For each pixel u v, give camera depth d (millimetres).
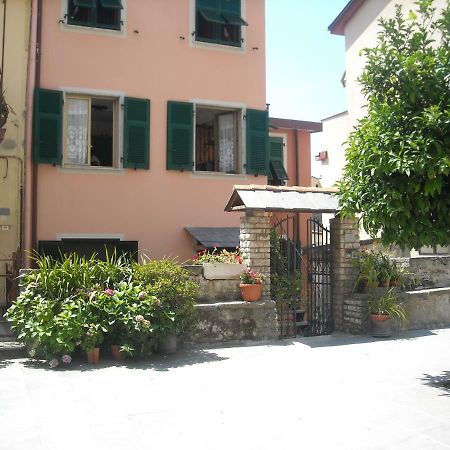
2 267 11289
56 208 11805
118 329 7391
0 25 11711
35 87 11750
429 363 7168
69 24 12141
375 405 5344
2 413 5125
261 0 14047
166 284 7590
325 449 4238
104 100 12727
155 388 5988
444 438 4469
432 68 5773
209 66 13344
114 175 12312
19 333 7359
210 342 8328
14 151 11570
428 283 10398
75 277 7512
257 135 13672
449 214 5605
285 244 10125
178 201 12844
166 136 12820
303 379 6375
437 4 12977
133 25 12680
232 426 4758
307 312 9898
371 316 9062
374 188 5832
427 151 5410
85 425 4797
